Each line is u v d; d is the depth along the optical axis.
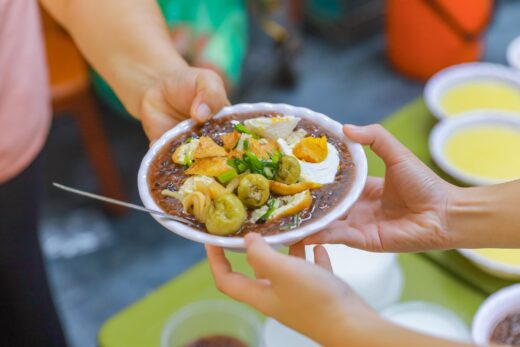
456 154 0.96
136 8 0.79
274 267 0.53
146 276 1.31
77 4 0.80
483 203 0.66
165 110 0.74
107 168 1.37
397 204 0.70
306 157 0.60
